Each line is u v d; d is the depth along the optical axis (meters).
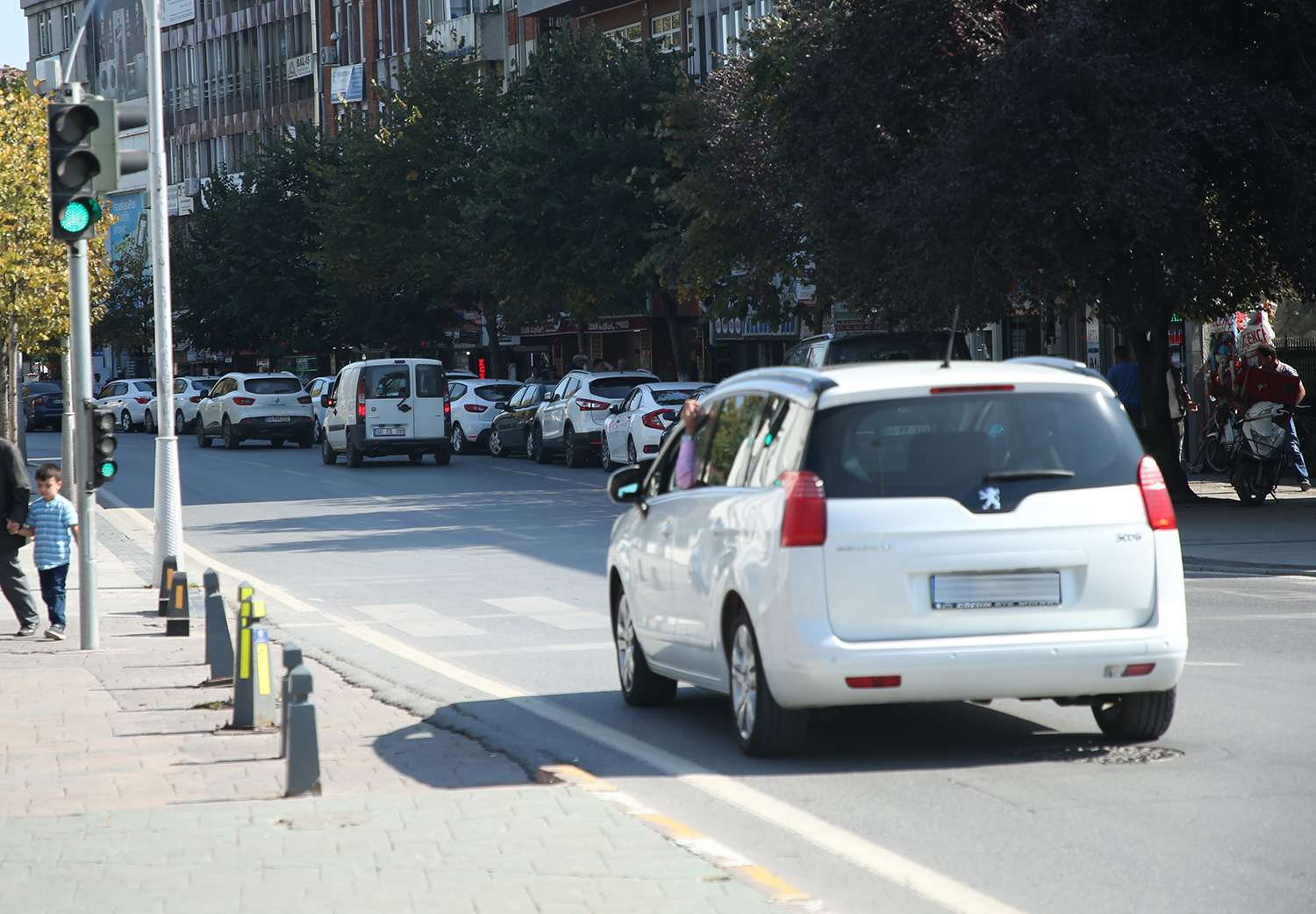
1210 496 33.28
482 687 14.98
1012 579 10.59
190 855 8.36
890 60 30.78
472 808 9.34
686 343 77.56
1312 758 10.72
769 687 10.81
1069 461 10.77
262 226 92.25
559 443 50.91
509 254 61.00
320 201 90.56
